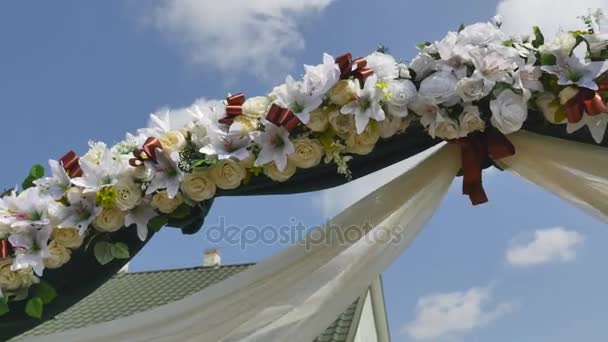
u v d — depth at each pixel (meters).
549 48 1.63
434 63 1.68
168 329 1.73
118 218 1.71
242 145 1.68
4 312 1.64
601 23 1.68
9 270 1.67
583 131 1.72
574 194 1.74
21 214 1.69
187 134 1.73
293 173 1.70
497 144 1.70
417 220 1.76
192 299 1.77
